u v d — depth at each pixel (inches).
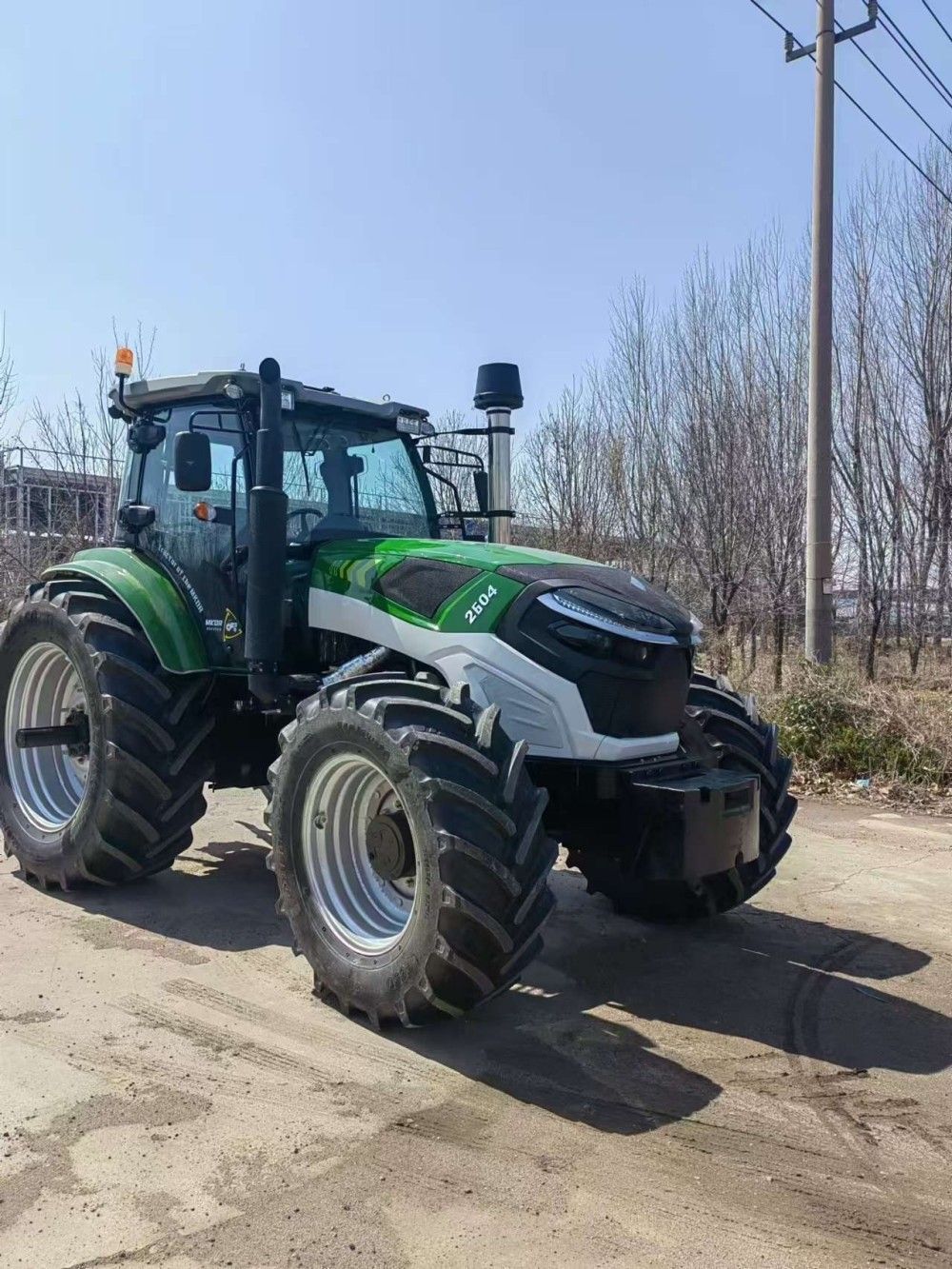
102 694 177.6
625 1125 112.2
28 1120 110.5
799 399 552.4
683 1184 101.0
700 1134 110.8
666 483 591.5
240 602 176.6
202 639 185.0
